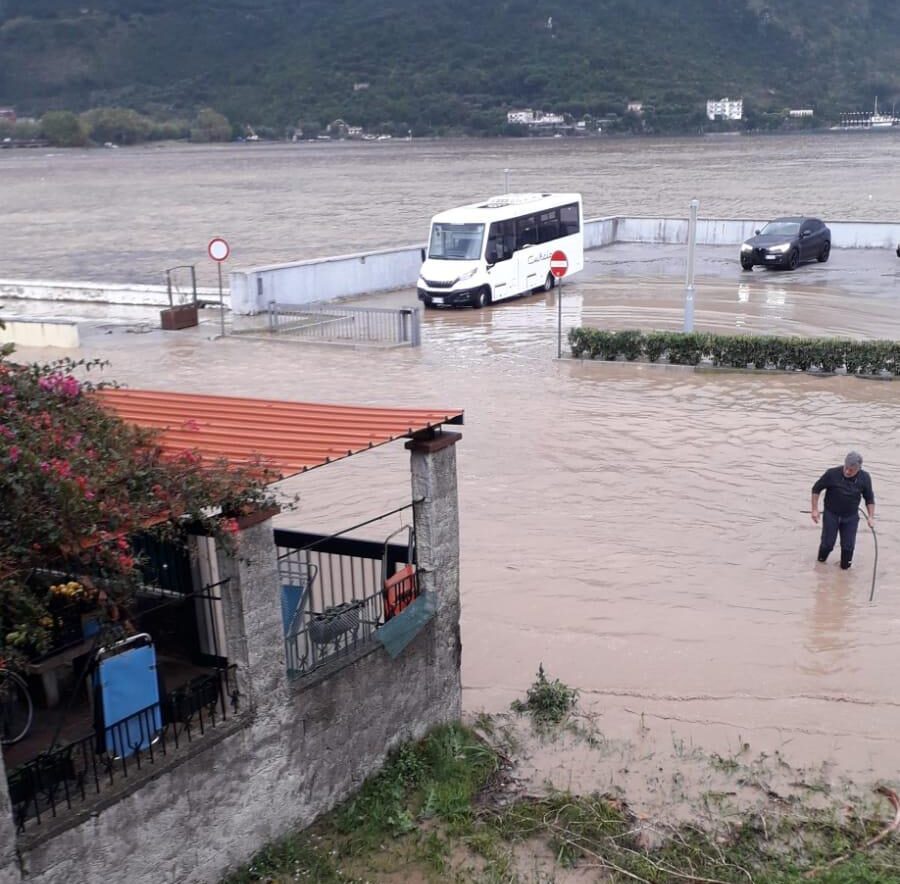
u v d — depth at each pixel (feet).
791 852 25.27
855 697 32.83
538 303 105.70
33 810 20.70
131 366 81.00
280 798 25.17
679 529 46.21
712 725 31.35
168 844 22.54
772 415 63.26
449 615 30.22
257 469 24.54
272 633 24.59
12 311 114.52
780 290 107.34
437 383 72.54
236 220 248.73
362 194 323.57
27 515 20.38
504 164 484.74
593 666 35.04
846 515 41.65
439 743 29.19
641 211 234.79
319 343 87.15
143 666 22.89
